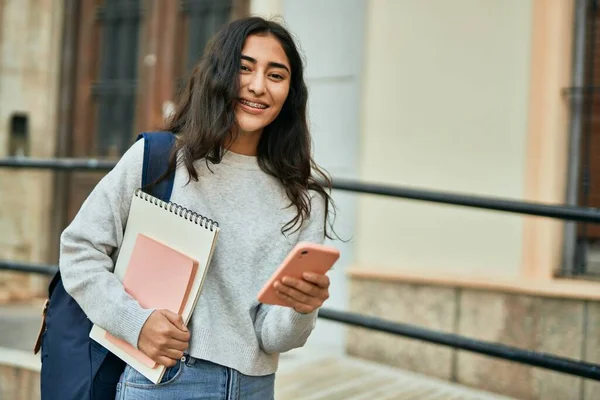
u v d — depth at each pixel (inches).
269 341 58.3
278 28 60.8
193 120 58.1
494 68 142.4
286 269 51.1
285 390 126.5
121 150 201.6
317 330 155.9
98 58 205.8
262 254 58.7
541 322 135.3
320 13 157.0
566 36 139.2
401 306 147.2
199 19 190.7
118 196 58.1
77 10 207.3
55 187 209.8
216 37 60.3
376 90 151.6
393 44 150.3
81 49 207.0
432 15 147.1
